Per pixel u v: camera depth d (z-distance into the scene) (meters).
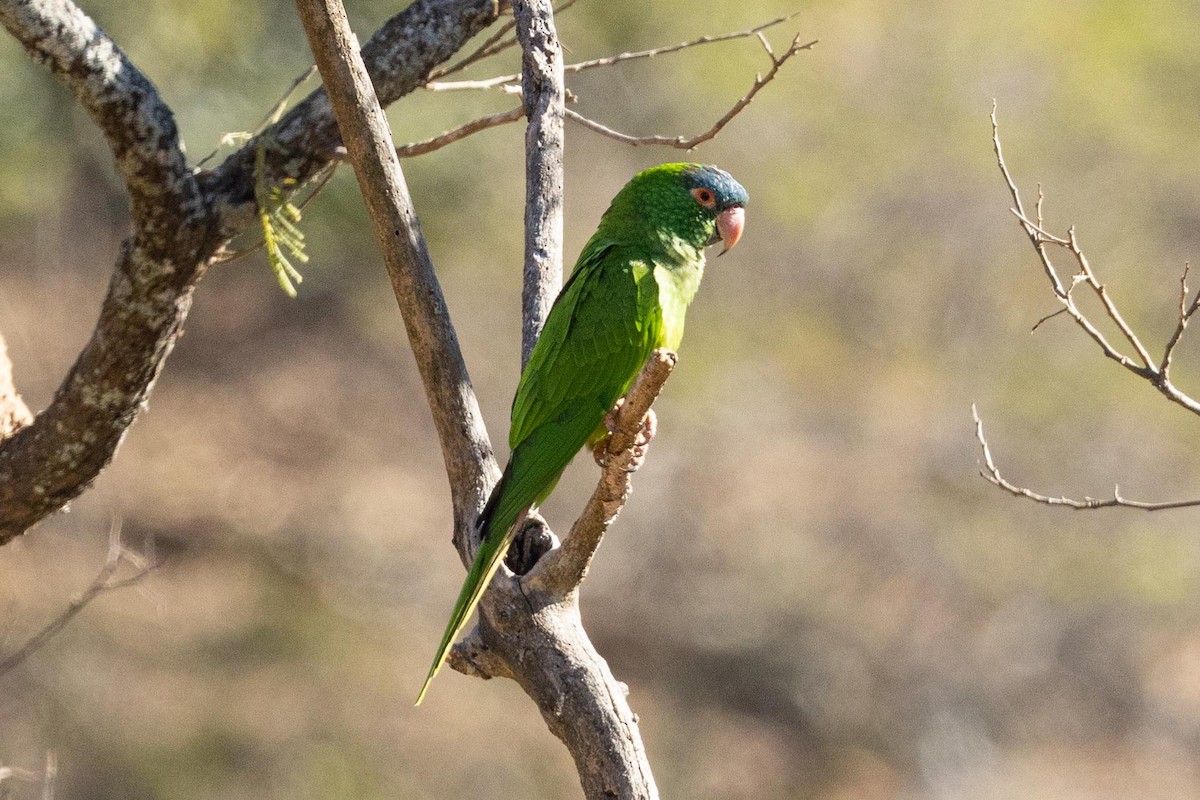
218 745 15.35
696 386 17.69
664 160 17.91
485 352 19.22
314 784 15.30
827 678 17.91
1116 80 17.23
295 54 14.61
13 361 17.66
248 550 18.98
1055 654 18.17
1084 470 17.53
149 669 16.14
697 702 17.59
